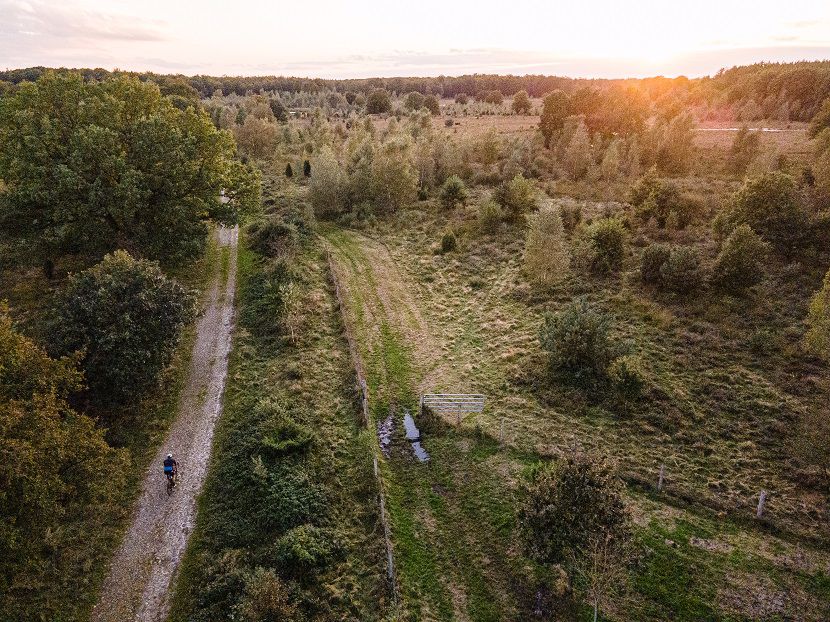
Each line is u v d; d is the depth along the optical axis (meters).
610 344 30.73
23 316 36.00
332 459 25.55
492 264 47.62
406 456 26.69
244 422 27.62
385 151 65.19
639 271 39.78
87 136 35.91
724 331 32.12
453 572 20.36
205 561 20.39
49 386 20.84
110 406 27.22
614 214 51.41
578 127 79.31
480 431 27.31
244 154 84.75
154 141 38.44
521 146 78.94
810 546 19.83
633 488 22.97
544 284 41.44
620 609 18.17
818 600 18.02
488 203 55.88
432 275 46.88
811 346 27.02
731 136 90.81
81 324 26.53
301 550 19.95
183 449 26.31
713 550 19.95
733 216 41.00
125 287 27.94
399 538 21.88
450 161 74.69
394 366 34.22
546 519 16.91
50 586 19.05
